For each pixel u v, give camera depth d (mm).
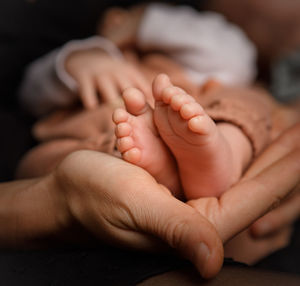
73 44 949
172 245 349
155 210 358
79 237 466
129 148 425
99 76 803
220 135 424
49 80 896
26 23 1068
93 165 412
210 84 857
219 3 1477
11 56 1040
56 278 386
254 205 423
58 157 620
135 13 1256
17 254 458
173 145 425
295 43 1435
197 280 361
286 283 370
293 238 828
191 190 473
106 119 705
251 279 371
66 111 897
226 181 461
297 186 478
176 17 1163
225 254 528
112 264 395
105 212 387
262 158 527
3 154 887
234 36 1205
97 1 1276
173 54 1082
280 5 1397
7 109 1072
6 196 492
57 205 452
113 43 1135
